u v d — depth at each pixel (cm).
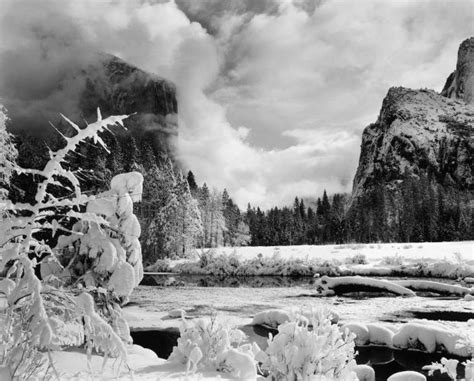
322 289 2697
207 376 680
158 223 6100
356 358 1209
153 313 1903
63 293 431
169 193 6531
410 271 3659
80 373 604
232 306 2169
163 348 1296
